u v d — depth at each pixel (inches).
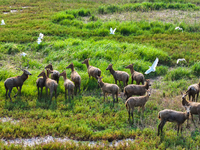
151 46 1684.3
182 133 885.2
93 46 1649.9
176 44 1726.1
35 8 2893.7
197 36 1879.9
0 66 1441.9
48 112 1002.1
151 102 1086.4
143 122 954.7
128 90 1065.5
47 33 1980.8
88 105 1062.4
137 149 784.9
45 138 860.6
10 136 858.1
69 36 1909.4
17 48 1660.9
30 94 1159.0
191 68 1375.5
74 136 872.3
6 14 2608.3
